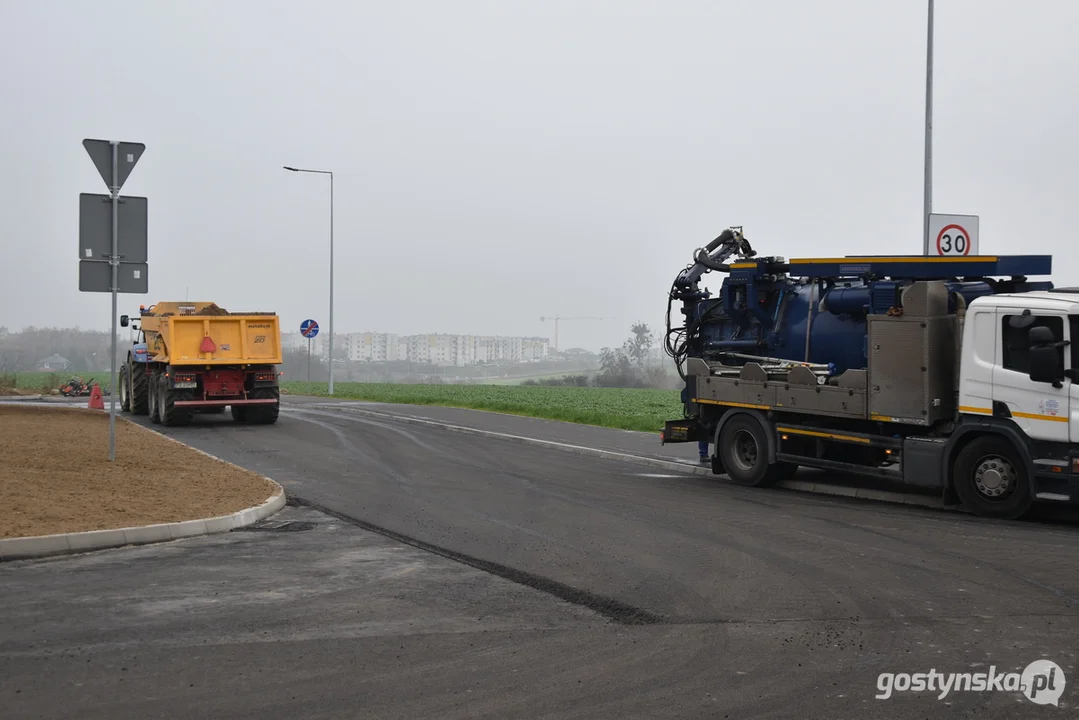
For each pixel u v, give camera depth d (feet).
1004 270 44.47
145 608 24.84
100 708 17.87
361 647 21.94
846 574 29.91
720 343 55.67
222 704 18.19
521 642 22.54
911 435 44.62
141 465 47.55
